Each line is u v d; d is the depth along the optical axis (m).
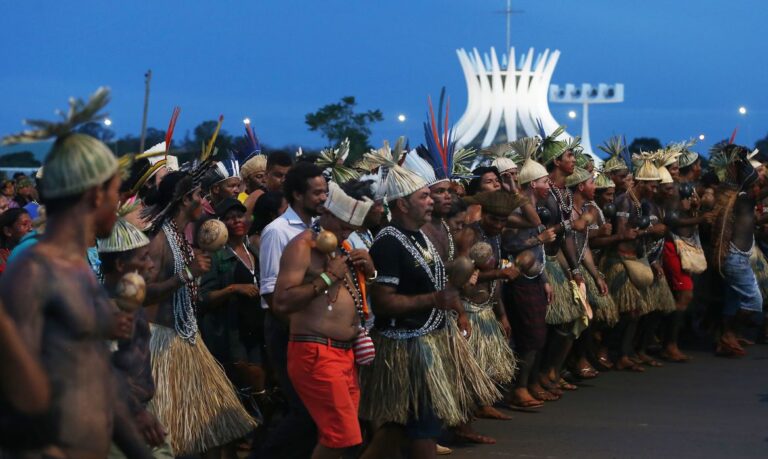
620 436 8.94
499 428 9.26
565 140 11.20
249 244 8.42
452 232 8.41
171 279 6.49
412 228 7.04
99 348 3.84
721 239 13.32
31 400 3.43
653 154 12.99
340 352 6.25
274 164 9.39
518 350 9.96
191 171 7.16
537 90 48.59
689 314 14.70
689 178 14.75
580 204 11.49
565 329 10.61
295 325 6.26
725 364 12.97
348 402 6.20
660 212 13.05
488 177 9.34
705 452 8.39
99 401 3.80
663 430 9.20
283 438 6.58
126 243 5.76
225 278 7.91
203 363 6.80
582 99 60.28
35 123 3.64
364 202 6.37
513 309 9.84
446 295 6.64
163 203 6.89
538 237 9.61
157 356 6.58
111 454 5.16
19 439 3.63
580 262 11.12
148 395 5.54
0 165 22.09
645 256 12.24
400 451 7.91
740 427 9.33
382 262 6.85
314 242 6.25
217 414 6.72
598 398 10.70
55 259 3.70
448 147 8.05
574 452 8.36
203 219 7.86
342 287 6.30
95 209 3.83
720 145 13.66
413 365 6.84
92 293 3.79
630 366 12.48
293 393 6.62
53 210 3.77
